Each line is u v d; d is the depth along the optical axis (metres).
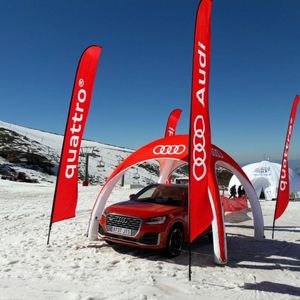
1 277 5.28
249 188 9.19
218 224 6.79
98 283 5.16
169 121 14.20
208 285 5.48
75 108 7.91
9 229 9.75
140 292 4.79
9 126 100.12
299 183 30.12
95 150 95.12
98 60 8.13
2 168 50.16
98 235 7.53
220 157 8.02
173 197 8.15
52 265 6.15
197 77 5.85
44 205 16.38
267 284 5.75
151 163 94.94
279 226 12.55
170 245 6.98
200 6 5.79
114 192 27.97
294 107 9.99
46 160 66.00
